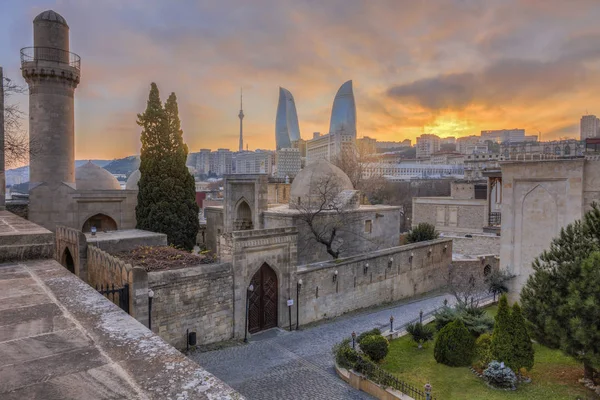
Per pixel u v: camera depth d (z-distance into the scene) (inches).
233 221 1238.9
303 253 1073.5
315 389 573.3
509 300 861.8
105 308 150.6
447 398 520.1
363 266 1038.4
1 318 137.7
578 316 498.9
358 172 2322.8
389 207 1382.9
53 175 1174.3
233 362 661.9
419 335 716.7
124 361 105.7
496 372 541.6
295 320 874.1
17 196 1353.3
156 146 1227.9
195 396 88.6
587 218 596.4
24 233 248.2
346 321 924.6
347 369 613.0
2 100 757.3
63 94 1183.6
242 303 778.8
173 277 674.2
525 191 844.0
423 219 2059.5
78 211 1215.6
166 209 1205.1
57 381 94.9
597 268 494.3
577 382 550.9
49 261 243.6
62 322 134.5
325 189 1085.1
